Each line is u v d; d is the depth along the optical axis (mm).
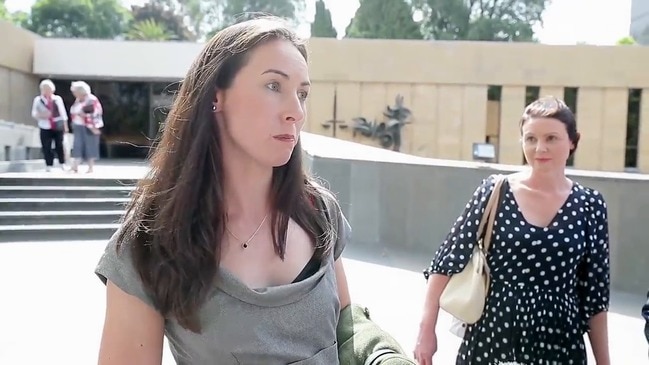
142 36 41750
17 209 9508
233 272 1247
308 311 1271
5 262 6922
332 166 8195
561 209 2258
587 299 2312
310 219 1417
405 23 39062
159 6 51906
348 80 19625
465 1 44812
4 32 20547
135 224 1229
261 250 1303
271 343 1215
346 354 1428
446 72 19703
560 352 2189
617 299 5984
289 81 1244
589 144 19891
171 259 1178
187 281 1171
